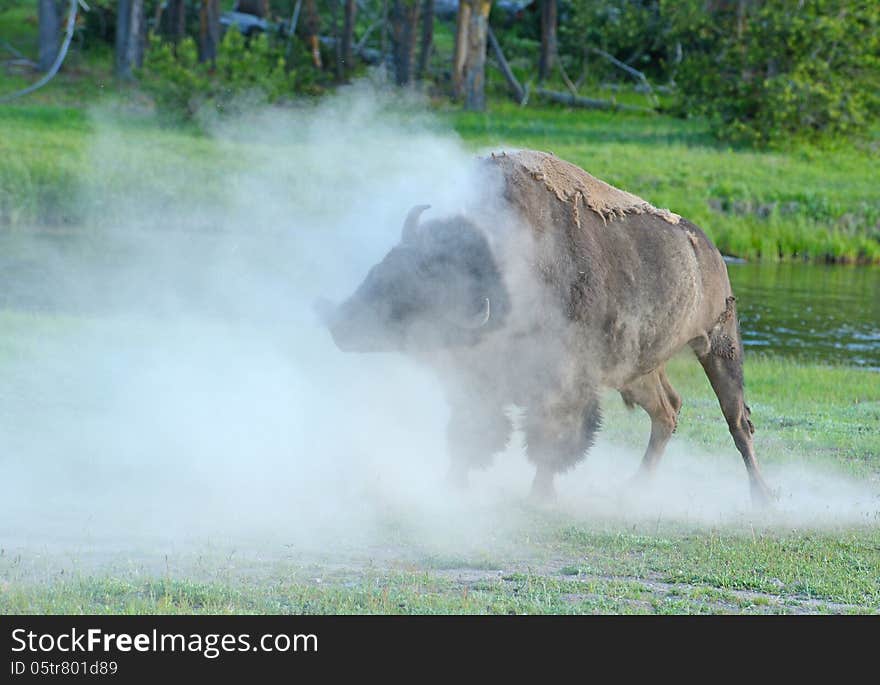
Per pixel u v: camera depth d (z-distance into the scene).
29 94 145.62
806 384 53.44
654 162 123.81
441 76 173.00
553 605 22.58
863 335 74.94
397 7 165.75
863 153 139.88
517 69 188.00
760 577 25.38
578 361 29.88
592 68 182.50
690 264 31.97
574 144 132.12
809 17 137.00
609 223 30.72
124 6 154.75
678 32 160.62
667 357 32.28
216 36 156.12
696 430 41.56
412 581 23.72
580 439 30.19
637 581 24.62
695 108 142.62
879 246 109.62
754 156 133.50
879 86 141.88
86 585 22.16
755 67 143.75
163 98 132.75
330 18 186.62
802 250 107.62
